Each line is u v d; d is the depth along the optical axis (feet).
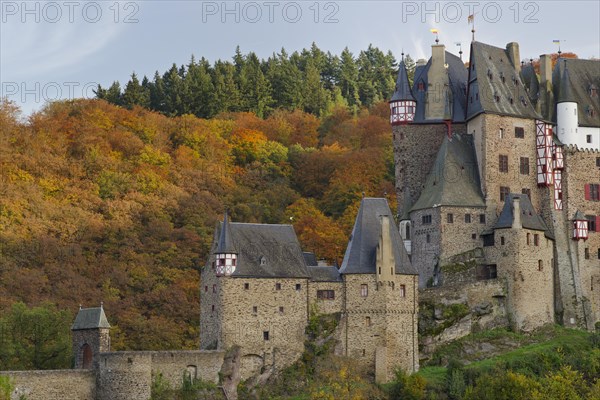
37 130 643.86
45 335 428.97
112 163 626.23
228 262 403.75
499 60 483.10
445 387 396.57
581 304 461.37
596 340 434.30
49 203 572.51
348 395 389.80
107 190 602.03
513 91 476.54
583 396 385.09
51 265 526.16
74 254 539.29
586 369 411.75
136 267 533.96
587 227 472.03
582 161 477.77
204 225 581.94
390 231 426.10
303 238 558.15
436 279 450.30
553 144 473.26
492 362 413.80
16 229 543.39
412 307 420.77
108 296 509.76
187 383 386.32
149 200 593.42
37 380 369.71
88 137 645.92
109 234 556.10
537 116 473.67
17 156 608.19
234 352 397.80
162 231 564.30
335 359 407.44
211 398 387.14
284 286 410.31
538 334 440.45
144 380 379.35
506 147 465.88
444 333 428.97
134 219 575.38
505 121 466.70
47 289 508.12
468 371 403.95
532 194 468.75
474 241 453.17
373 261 418.10
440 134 477.36
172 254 550.36
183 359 388.78
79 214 566.36
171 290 515.91
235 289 403.75
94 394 379.96
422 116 478.59
